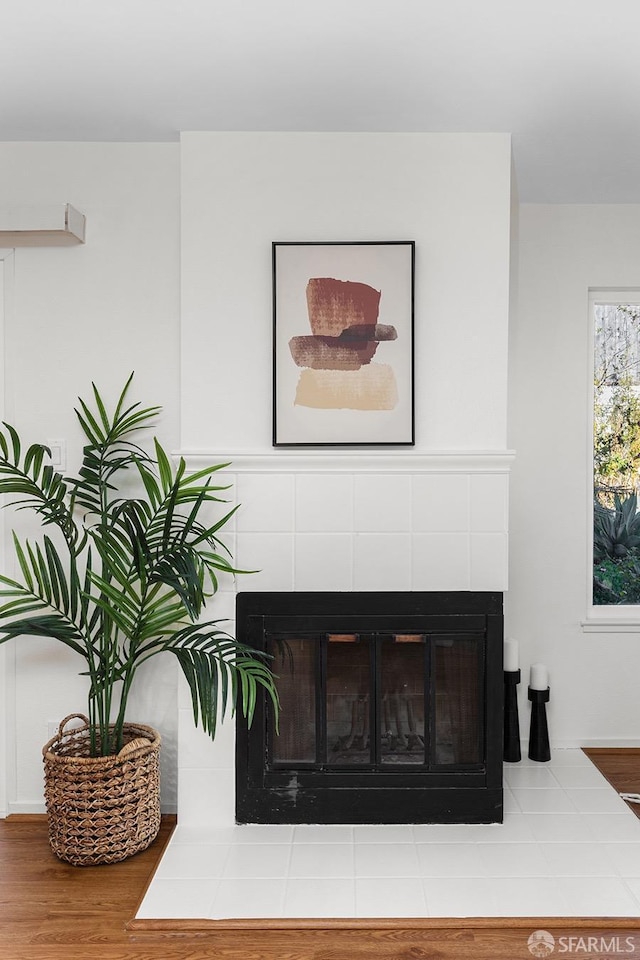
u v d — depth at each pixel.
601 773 3.50
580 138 3.03
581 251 3.76
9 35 2.33
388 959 2.19
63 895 2.55
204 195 2.99
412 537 2.98
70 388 3.14
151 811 2.87
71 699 3.17
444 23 2.25
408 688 2.99
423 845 2.82
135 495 3.14
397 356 2.97
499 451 2.94
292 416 2.98
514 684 3.61
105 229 3.13
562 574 3.80
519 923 2.34
